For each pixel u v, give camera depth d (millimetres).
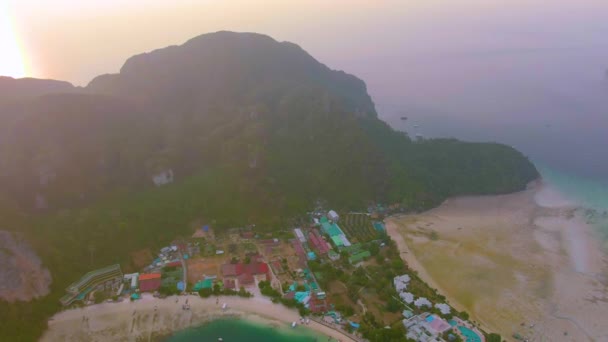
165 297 131500
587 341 120938
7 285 118250
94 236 147375
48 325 118875
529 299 137750
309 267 147500
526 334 122562
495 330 123375
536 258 161125
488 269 153250
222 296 132750
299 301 129750
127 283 136750
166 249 154500
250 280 139375
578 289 143625
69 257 138500
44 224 148000
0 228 129875
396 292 135000
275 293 133000
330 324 122062
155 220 161250
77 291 130250
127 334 118250
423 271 150875
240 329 120938
